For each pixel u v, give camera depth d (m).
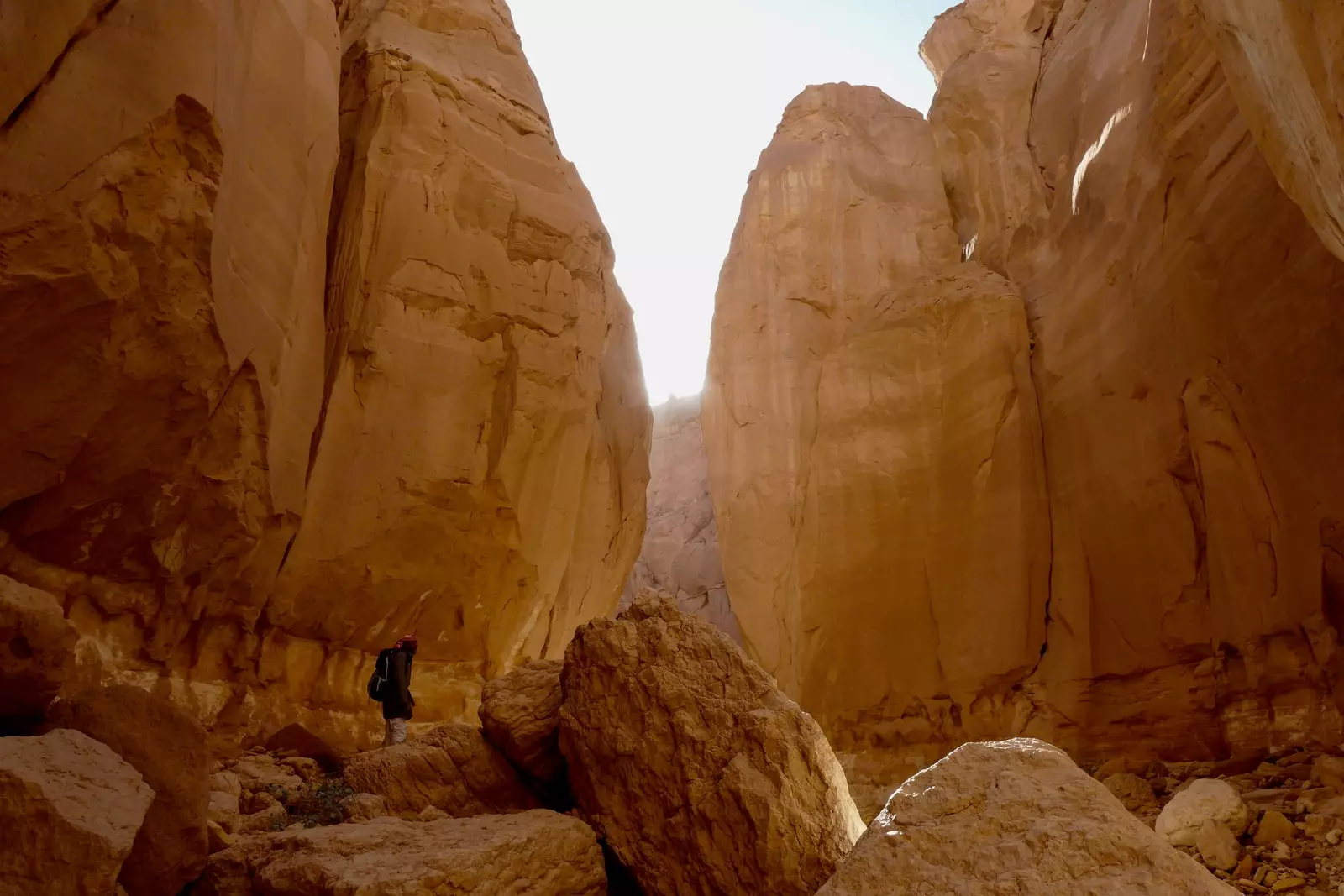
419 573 9.68
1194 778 7.60
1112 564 9.78
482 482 10.18
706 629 4.54
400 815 5.03
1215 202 8.14
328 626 8.98
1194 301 8.39
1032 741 3.39
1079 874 2.73
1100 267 10.45
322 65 9.02
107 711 3.53
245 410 7.39
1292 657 7.31
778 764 3.93
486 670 10.66
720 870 3.88
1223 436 8.03
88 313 5.60
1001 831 2.97
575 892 3.90
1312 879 4.68
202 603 7.47
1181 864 2.68
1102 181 10.48
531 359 10.78
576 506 11.45
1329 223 5.25
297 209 8.16
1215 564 8.12
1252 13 4.85
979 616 11.00
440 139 10.59
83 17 5.46
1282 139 5.36
